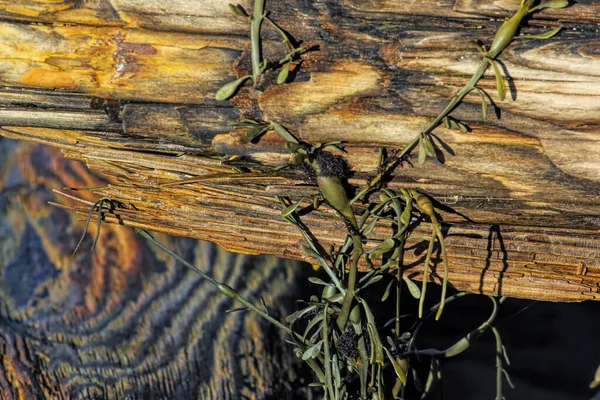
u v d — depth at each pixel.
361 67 0.91
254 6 0.91
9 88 0.94
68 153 0.98
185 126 0.94
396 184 0.95
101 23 0.92
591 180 0.93
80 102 0.94
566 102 0.91
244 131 0.93
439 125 0.92
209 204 0.98
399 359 1.00
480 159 0.93
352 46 0.91
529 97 0.91
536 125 0.92
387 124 0.92
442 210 0.96
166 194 0.99
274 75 0.92
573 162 0.93
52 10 0.92
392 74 0.92
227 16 0.91
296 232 0.98
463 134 0.92
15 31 0.92
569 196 0.94
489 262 0.97
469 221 0.96
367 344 0.98
